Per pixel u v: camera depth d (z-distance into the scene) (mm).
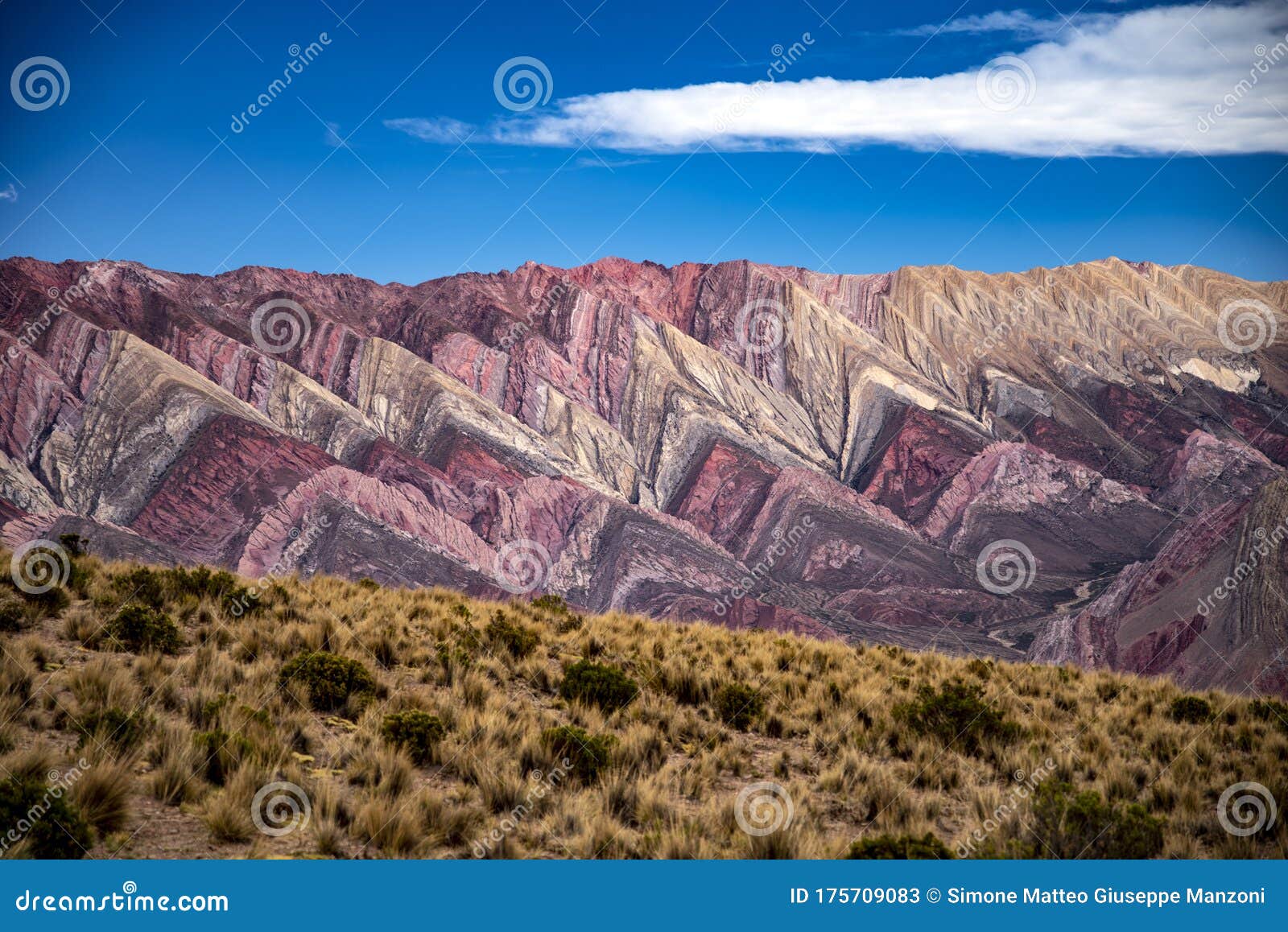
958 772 11672
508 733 11258
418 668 14547
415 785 9430
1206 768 12219
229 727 9852
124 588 15664
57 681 10930
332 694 11930
